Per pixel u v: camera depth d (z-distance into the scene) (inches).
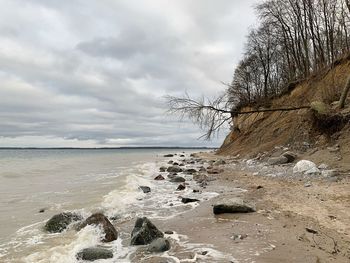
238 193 560.7
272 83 1855.3
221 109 845.8
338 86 936.9
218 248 294.5
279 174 700.7
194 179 816.9
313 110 863.1
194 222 389.7
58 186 736.3
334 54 1328.7
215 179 781.3
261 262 255.6
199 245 306.5
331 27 1314.0
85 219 375.2
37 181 839.7
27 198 576.7
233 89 1330.0
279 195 500.1
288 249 279.7
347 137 728.3
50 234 362.3
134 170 1192.2
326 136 801.6
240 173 844.6
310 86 1135.0
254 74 1898.4
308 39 1503.4
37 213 461.4
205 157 1888.5
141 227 334.0
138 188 670.5
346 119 767.1
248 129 1558.8
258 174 768.9
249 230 339.9
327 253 267.4
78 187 713.6
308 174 626.8
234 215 407.5
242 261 260.2
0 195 609.3
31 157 2383.1
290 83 1330.0
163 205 508.4
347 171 588.4
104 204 505.0
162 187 706.2
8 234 362.0
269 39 1774.1
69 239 339.6
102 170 1209.4
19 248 316.2
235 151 1528.1
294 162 783.1
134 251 302.4
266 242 300.2
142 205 510.0
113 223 407.2
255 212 411.8
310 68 1477.6
